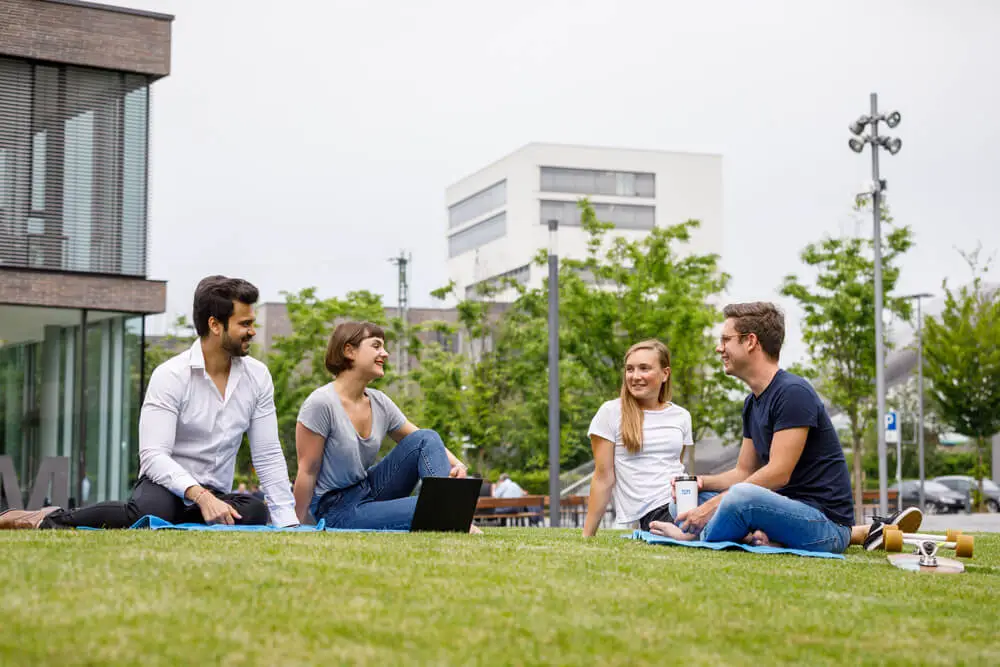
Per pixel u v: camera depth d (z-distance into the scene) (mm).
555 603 2828
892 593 3453
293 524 5977
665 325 27516
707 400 29188
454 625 2479
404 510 5770
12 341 18250
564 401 31609
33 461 18297
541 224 76062
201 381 5805
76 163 18656
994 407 36438
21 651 2041
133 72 19125
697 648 2404
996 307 36719
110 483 18891
